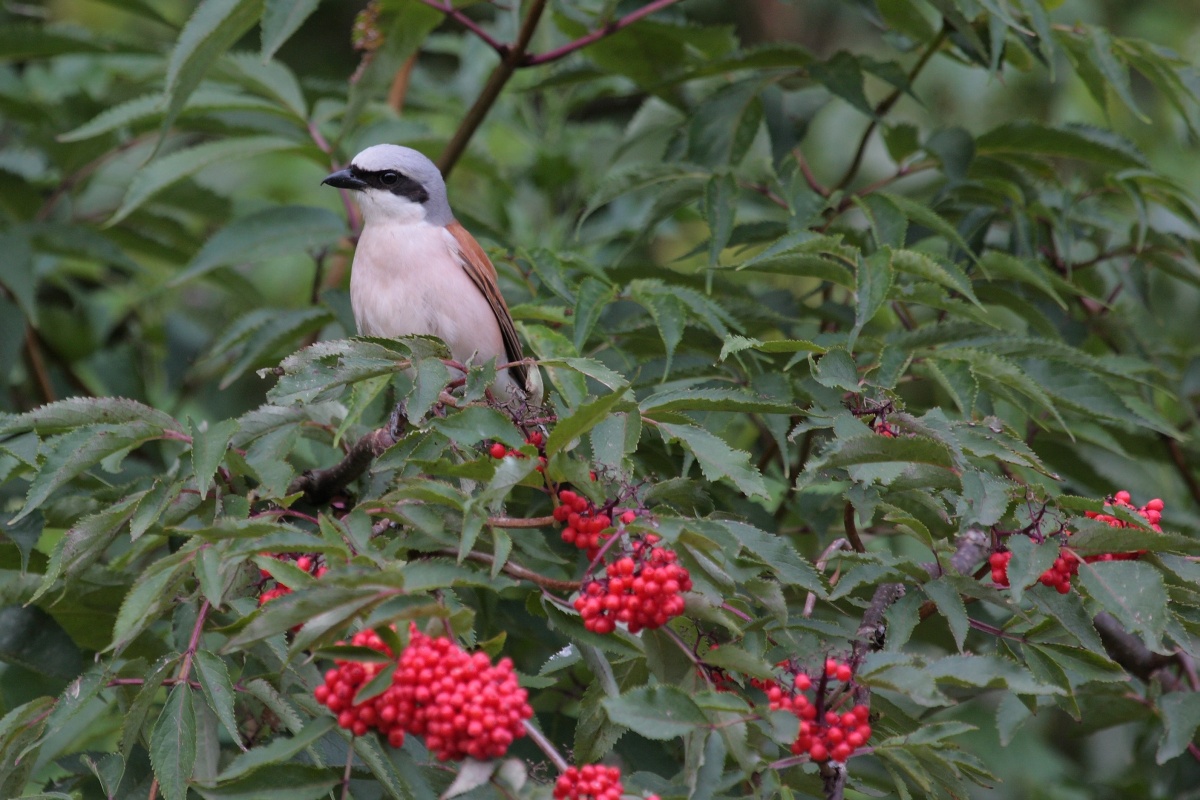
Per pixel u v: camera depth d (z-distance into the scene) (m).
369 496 8.23
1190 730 8.18
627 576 5.61
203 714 6.30
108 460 7.12
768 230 10.33
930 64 15.25
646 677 6.48
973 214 10.42
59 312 13.75
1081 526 6.40
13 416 6.88
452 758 5.24
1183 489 12.33
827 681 5.66
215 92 10.95
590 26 11.20
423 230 10.72
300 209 11.00
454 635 5.41
